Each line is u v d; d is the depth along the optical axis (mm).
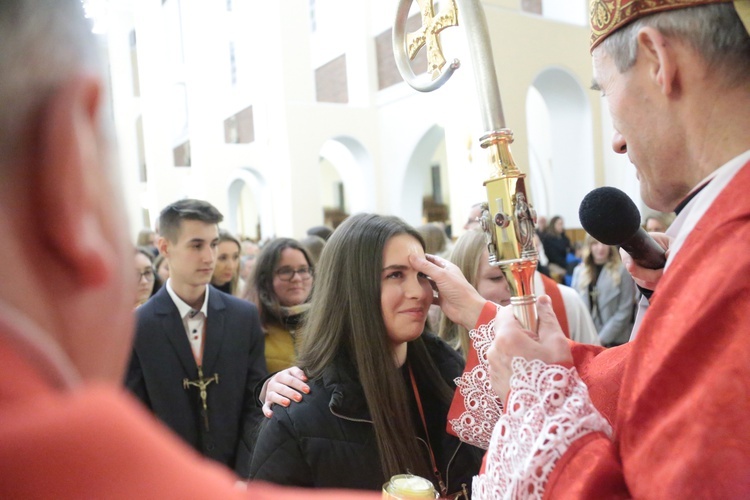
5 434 205
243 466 2066
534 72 8258
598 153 8961
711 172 641
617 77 699
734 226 569
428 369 1403
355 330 1274
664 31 639
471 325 1214
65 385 239
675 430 519
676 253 634
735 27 603
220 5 12766
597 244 3795
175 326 2148
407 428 1232
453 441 1342
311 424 1235
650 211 3631
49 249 248
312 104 11125
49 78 252
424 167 11461
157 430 251
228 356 2186
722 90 624
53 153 247
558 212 9445
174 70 12828
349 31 12258
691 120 644
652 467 529
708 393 507
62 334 252
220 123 12539
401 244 1292
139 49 10406
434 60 825
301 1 10984
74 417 219
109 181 281
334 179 21812
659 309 596
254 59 12469
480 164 6082
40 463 203
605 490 578
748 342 506
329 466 1213
